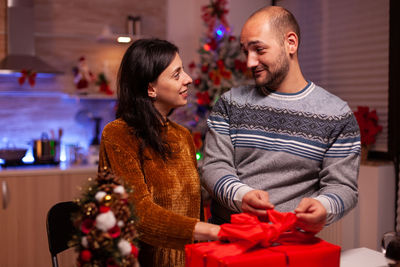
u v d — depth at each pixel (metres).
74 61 3.91
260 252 0.95
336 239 3.00
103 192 0.92
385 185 2.96
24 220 3.27
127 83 1.37
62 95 3.91
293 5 3.85
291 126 1.35
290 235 1.04
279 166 1.34
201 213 1.53
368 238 2.96
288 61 1.34
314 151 1.33
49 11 3.82
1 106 3.77
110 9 3.98
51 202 3.33
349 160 1.30
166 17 4.12
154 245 1.23
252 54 1.32
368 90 3.20
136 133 1.33
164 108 1.42
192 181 1.44
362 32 3.23
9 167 3.39
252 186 1.36
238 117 1.41
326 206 1.13
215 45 3.44
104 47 3.99
